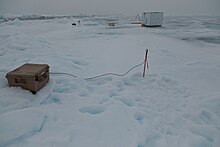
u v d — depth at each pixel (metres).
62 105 4.22
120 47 11.56
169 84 5.98
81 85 5.51
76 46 11.72
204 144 3.32
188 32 22.88
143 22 31.38
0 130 3.01
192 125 3.79
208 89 5.71
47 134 3.17
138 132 3.40
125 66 7.58
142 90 5.45
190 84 6.06
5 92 4.10
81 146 2.94
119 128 3.47
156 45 12.78
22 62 6.86
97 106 4.30
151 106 4.50
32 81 4.20
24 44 9.45
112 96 4.96
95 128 3.42
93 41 14.13
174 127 3.72
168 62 8.55
